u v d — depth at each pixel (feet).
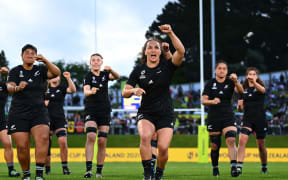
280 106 101.50
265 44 150.92
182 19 148.87
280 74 132.77
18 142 24.35
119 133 88.53
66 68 124.57
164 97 22.72
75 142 81.71
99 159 32.42
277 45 149.89
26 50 24.52
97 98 32.30
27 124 24.45
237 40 149.28
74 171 40.73
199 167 48.08
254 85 35.27
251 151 65.21
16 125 24.34
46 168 36.35
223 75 32.58
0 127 33.27
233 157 31.81
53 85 36.73
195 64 150.30
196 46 150.00
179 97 121.60
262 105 36.01
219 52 150.30
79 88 121.80
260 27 148.36
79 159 67.82
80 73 124.47
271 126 84.89
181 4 150.20
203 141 59.41
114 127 88.63
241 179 30.04
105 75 32.71
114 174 36.40
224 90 32.45
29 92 24.50
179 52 21.86
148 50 22.57
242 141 35.50
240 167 35.29
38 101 24.64
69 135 84.38
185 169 43.98
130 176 33.55
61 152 36.45
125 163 60.59
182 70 152.97
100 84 32.40
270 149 65.62
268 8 148.36
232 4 149.28
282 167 48.01
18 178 31.32
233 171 31.60
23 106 24.43
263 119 35.91
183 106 111.75
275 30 148.36
